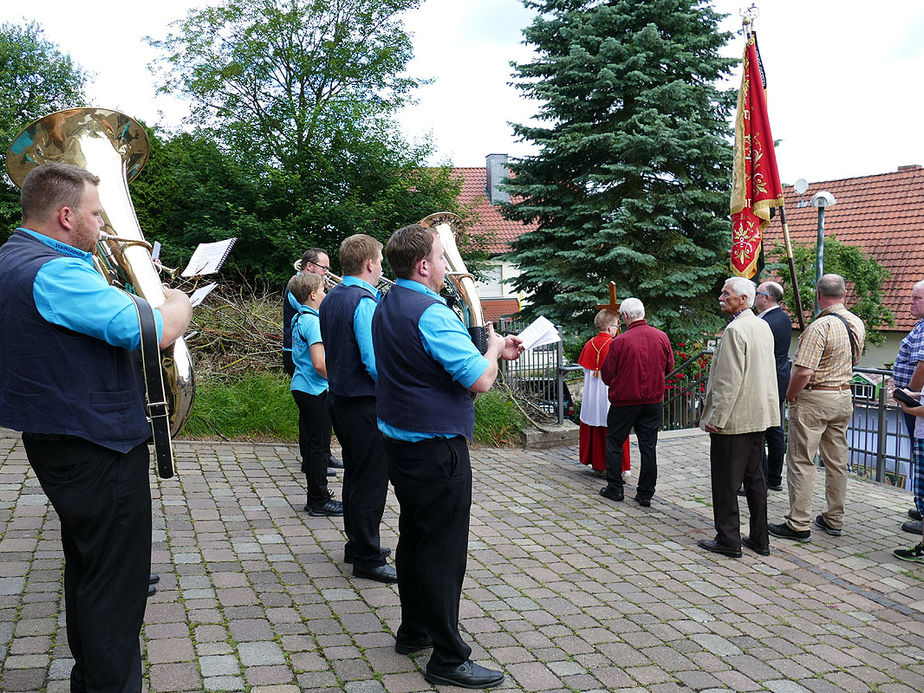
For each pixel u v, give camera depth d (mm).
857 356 5758
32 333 2238
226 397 7547
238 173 17422
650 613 4109
